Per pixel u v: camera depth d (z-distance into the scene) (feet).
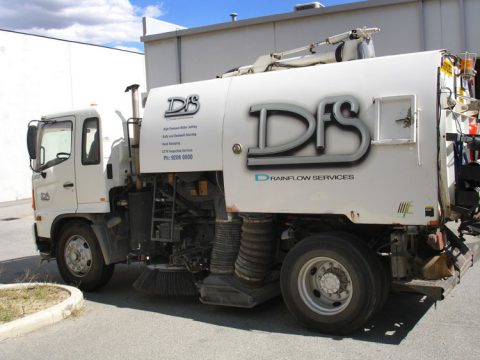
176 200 22.63
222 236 21.03
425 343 16.37
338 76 17.57
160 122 21.44
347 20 44.06
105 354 16.78
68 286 23.40
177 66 53.47
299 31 46.24
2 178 69.46
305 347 16.52
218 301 20.25
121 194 24.29
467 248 18.49
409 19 41.75
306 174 17.78
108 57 83.05
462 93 19.57
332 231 18.07
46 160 26.18
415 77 16.17
